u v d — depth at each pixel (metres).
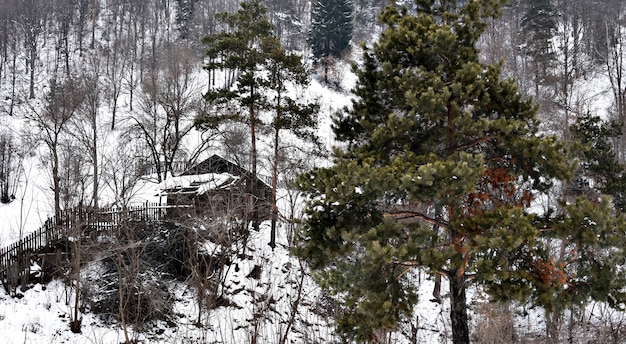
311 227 10.34
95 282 20.09
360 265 9.80
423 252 9.30
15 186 36.78
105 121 46.06
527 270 10.30
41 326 18.02
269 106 26.88
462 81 10.82
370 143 11.65
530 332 21.08
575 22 44.12
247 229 24.02
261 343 18.16
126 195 25.66
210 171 32.72
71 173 30.02
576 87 38.28
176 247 21.97
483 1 12.01
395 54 11.85
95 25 76.19
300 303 21.25
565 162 9.98
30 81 56.06
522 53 40.06
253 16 29.20
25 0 66.56
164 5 83.75
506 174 11.12
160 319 19.61
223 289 20.98
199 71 58.91
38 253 21.09
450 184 8.95
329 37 71.31
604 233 9.39
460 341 10.69
